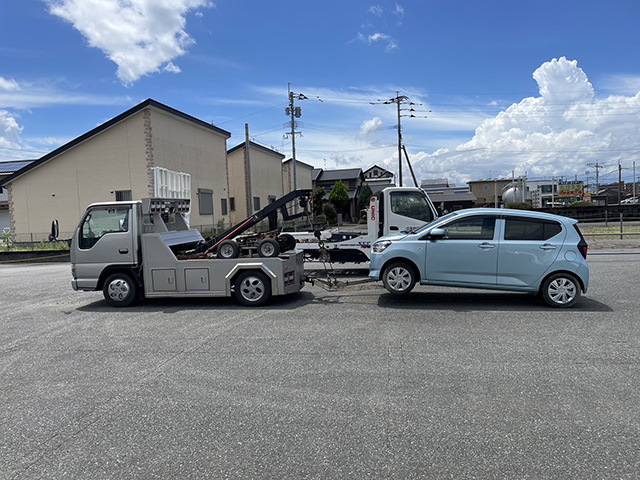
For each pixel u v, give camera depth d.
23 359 5.49
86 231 8.49
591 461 3.03
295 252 9.12
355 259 11.15
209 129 28.08
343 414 3.78
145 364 5.16
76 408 4.04
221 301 8.77
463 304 7.89
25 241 23.59
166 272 8.22
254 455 3.19
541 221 7.59
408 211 10.74
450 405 3.91
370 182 76.00
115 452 3.28
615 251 15.95
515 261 7.54
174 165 24.38
